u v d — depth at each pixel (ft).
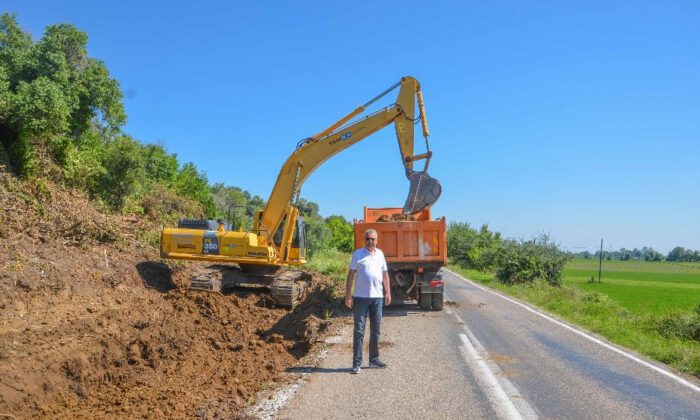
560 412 19.11
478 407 19.36
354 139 48.06
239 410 18.89
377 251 25.31
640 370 25.71
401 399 20.15
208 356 26.45
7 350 21.03
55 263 33.96
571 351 29.81
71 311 29.17
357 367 24.04
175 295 38.58
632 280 150.82
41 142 45.29
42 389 19.31
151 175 74.23
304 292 48.26
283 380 22.79
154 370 23.66
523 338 33.45
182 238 45.24
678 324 39.50
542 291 67.82
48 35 50.29
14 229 36.09
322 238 127.95
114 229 46.16
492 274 110.93
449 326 37.47
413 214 49.47
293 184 47.21
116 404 19.42
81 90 50.55
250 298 43.83
